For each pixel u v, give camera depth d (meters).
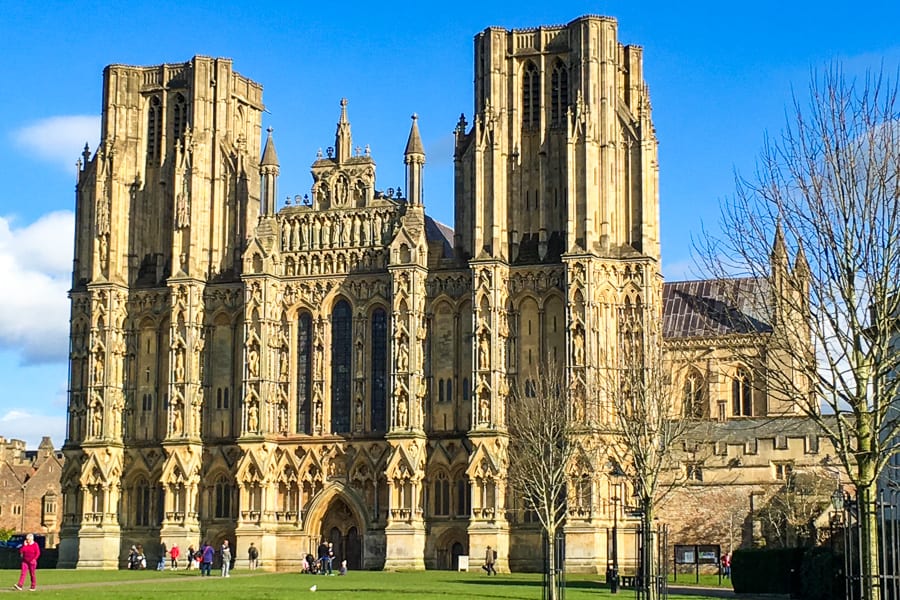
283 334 151.88
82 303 157.50
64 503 155.00
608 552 131.62
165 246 158.50
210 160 157.88
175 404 151.75
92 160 160.75
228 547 135.38
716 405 161.75
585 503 136.50
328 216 152.25
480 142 146.75
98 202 157.12
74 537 153.38
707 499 135.88
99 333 154.88
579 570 135.25
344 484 146.88
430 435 144.75
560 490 136.88
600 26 146.50
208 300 154.88
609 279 142.12
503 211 146.38
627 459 134.50
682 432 113.31
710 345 155.00
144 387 155.75
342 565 133.00
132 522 153.62
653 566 74.50
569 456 127.75
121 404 155.25
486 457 140.00
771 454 135.50
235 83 161.38
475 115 148.38
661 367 121.81
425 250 147.25
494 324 142.50
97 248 156.50
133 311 157.25
